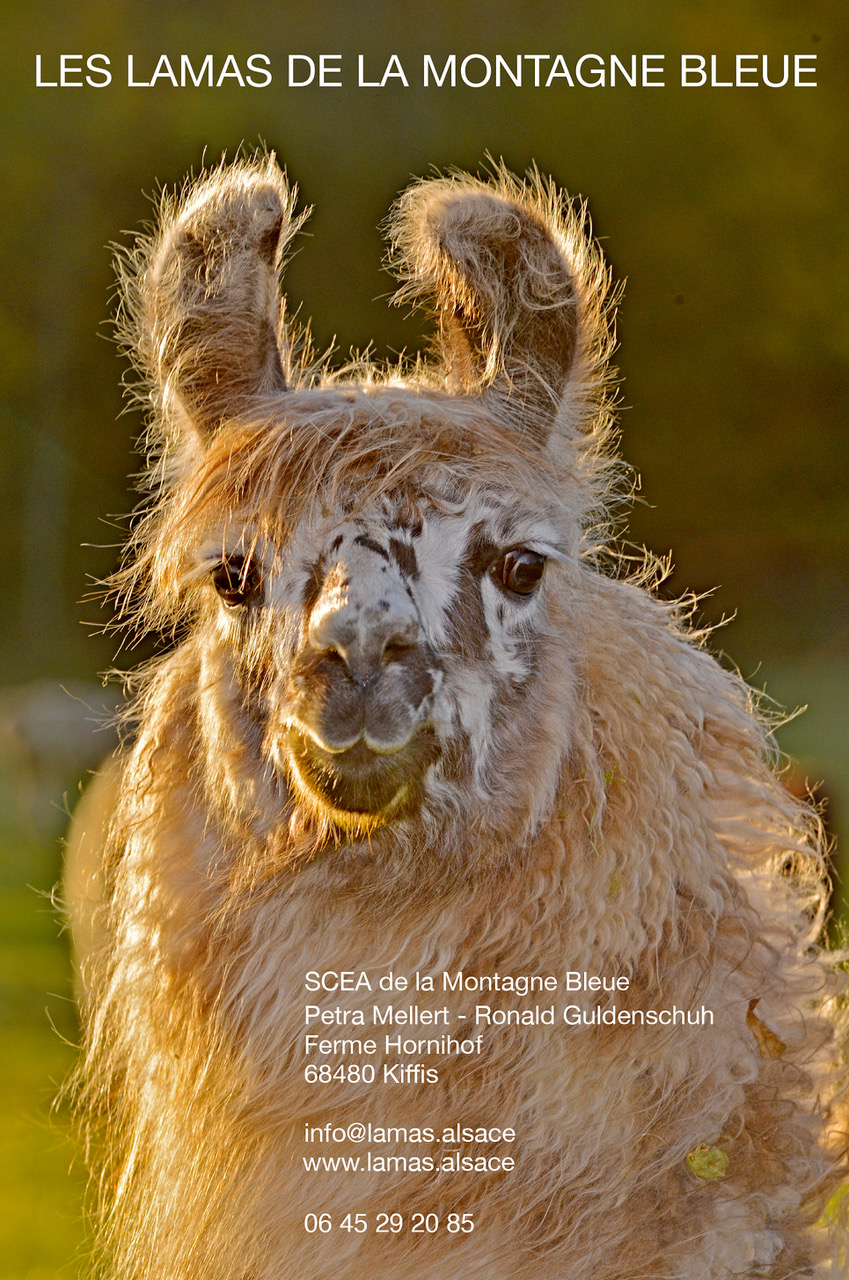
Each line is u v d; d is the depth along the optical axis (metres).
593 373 11.70
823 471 104.56
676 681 11.37
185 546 10.55
